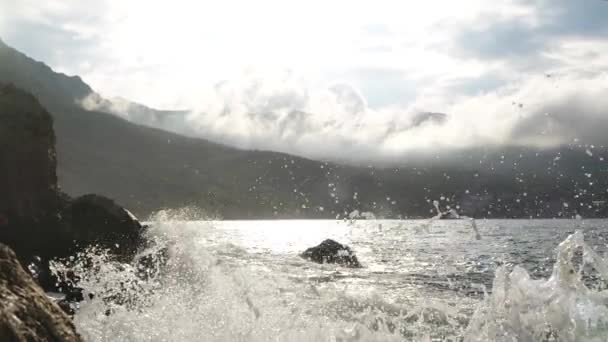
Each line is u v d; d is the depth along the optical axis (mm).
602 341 5180
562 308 5676
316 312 7367
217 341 5566
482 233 45562
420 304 8805
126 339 5387
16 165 19875
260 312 6734
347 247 21328
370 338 6340
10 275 3572
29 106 21578
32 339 3125
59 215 18703
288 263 19359
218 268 10289
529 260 21297
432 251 27594
